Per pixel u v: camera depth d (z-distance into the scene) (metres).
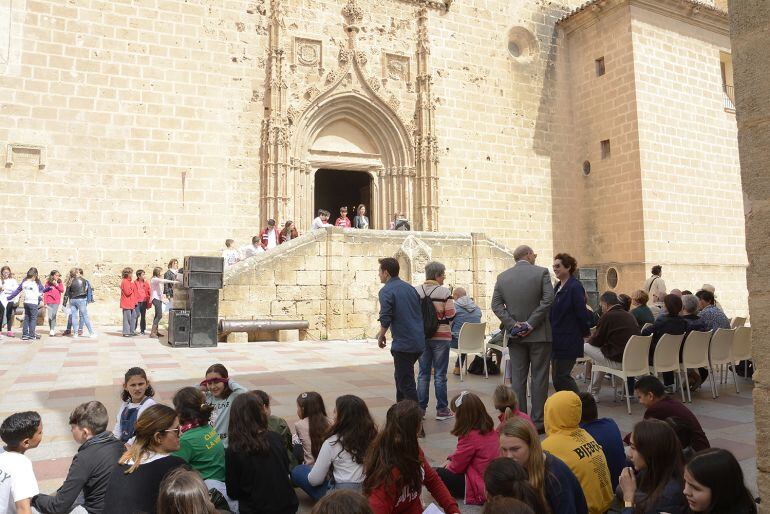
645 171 22.28
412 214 22.02
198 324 13.39
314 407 4.95
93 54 17.36
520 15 24.88
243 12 19.64
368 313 16.56
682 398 8.53
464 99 23.22
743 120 3.23
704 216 23.81
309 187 20.86
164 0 18.45
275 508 4.00
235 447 4.05
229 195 18.98
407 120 22.11
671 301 8.53
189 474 2.67
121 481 3.38
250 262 15.09
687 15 24.12
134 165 17.70
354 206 30.42
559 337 6.98
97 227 17.12
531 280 6.66
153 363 10.80
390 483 3.55
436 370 7.44
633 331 8.11
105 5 17.62
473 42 23.66
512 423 3.46
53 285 14.85
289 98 20.06
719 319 9.87
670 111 23.33
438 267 7.56
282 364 11.04
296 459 5.18
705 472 2.84
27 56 16.48
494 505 2.31
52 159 16.64
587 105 24.83
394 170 21.95
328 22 20.98
